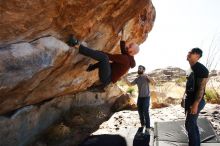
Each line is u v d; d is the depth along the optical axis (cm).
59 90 611
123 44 439
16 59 314
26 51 325
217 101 1012
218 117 755
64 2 336
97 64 431
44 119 634
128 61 416
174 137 594
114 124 762
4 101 411
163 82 1773
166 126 666
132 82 657
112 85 985
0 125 459
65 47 393
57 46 374
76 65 529
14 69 320
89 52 385
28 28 319
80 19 385
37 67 350
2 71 308
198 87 454
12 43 317
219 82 1404
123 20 523
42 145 582
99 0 387
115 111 966
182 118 793
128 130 667
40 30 339
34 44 341
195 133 480
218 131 641
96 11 407
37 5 304
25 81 382
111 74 413
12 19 293
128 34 693
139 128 677
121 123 769
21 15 297
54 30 361
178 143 562
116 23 515
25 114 534
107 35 533
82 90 818
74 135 655
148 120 649
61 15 350
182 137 593
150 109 962
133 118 827
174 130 635
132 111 934
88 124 745
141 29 777
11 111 495
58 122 711
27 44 331
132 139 597
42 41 350
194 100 461
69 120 732
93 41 496
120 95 1041
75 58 480
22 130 532
